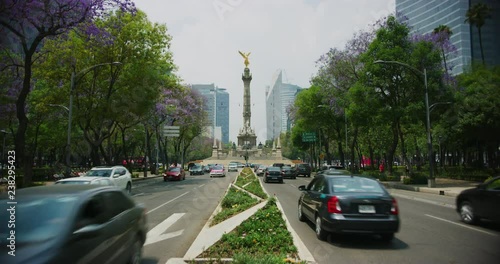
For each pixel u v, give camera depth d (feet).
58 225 13.96
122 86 103.71
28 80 71.56
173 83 136.77
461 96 99.45
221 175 152.15
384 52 94.22
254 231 28.35
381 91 98.89
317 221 30.14
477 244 27.94
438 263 22.72
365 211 27.14
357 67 118.32
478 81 98.22
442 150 180.96
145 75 104.17
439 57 91.04
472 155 189.06
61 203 15.21
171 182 118.32
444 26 85.66
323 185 31.19
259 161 318.24
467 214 37.45
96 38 88.53
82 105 103.30
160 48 105.60
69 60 94.68
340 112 138.92
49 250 12.74
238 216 36.50
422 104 91.97
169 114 150.00
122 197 20.81
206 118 209.56
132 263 20.22
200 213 45.57
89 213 16.03
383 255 24.64
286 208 50.03
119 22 97.96
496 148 138.31
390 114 95.66
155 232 33.04
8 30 67.97
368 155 246.27
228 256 22.62
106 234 16.40
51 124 134.00
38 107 101.55
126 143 195.62
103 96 105.60
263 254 22.34
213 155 337.11
